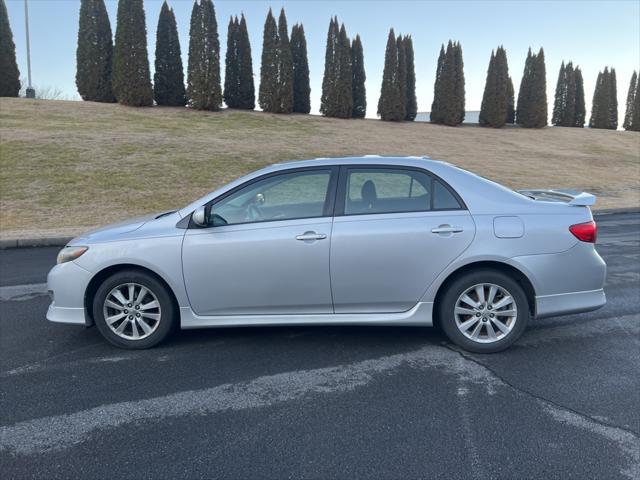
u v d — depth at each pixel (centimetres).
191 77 3128
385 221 396
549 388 343
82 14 3111
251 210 409
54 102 2900
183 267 400
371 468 256
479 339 402
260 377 364
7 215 1205
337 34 3516
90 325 421
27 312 533
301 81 3628
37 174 1548
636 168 2758
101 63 3136
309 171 416
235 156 2044
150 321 419
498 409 314
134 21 2939
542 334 451
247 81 3406
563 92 4584
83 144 1939
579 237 400
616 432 287
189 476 251
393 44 3578
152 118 2753
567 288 401
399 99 3653
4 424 302
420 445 276
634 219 1403
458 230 391
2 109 2512
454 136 3306
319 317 406
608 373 367
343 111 3550
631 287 621
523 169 2398
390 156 427
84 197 1394
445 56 3744
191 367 383
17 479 249
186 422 303
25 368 384
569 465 257
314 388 346
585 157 2959
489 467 255
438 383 352
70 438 286
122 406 323
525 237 393
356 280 396
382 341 433
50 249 925
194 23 3078
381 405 321
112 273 417
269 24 3306
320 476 250
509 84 4272
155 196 1456
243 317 409
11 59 3034
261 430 293
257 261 396
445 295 401
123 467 259
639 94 4753
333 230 395
